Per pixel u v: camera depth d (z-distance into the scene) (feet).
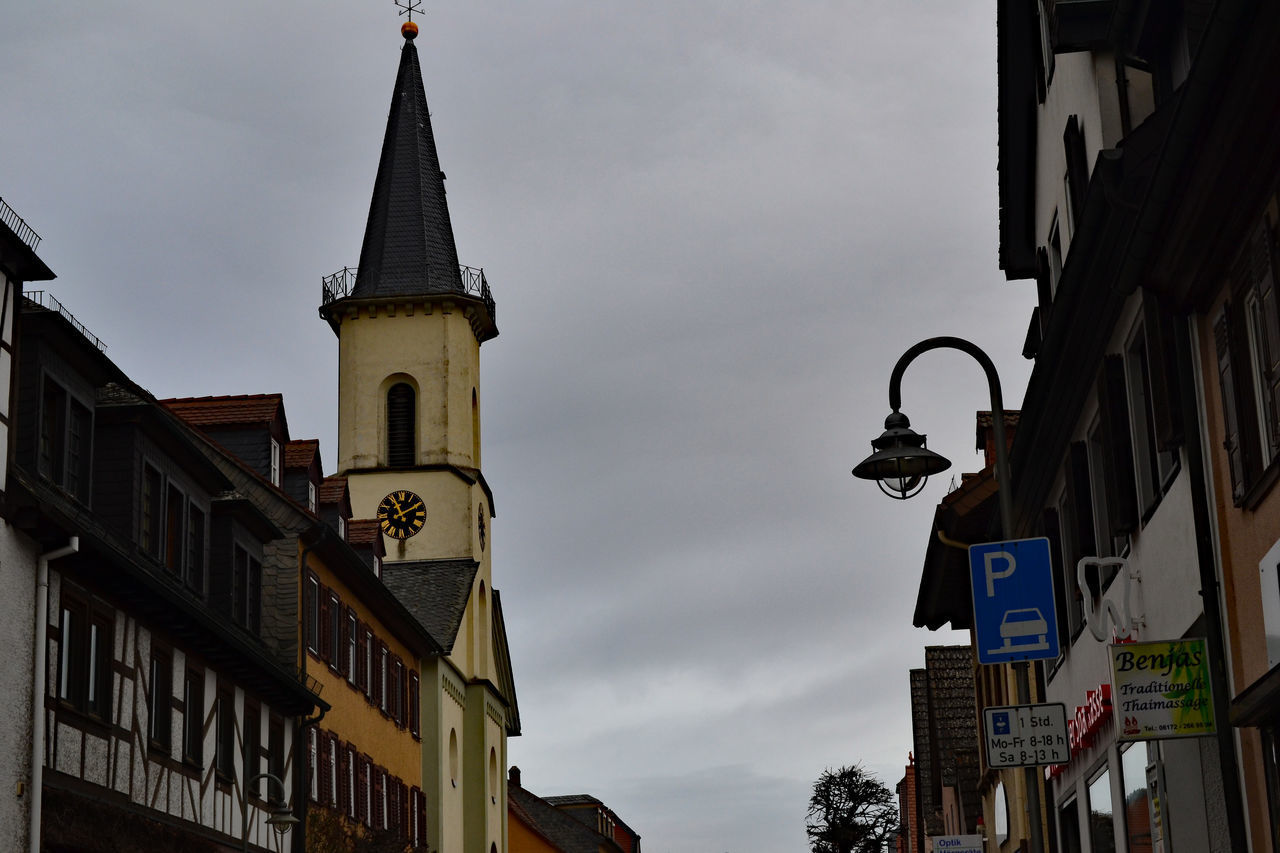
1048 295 85.56
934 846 102.58
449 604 215.31
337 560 144.87
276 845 121.49
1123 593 63.26
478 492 234.38
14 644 76.69
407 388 235.61
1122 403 63.36
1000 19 81.66
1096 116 65.41
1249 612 49.44
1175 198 47.73
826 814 406.00
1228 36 38.99
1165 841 59.41
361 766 156.66
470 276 241.76
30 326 85.05
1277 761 47.14
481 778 217.56
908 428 54.65
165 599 93.66
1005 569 53.01
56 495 86.53
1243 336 47.21
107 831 86.79
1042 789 96.84
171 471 105.81
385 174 246.47
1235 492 49.88
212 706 107.76
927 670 174.09
